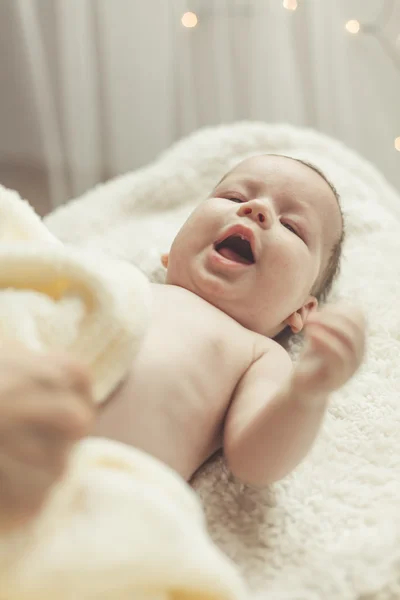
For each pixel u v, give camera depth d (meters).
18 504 0.45
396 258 1.20
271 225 0.94
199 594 0.52
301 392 0.64
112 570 0.48
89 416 0.48
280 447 0.69
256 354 0.88
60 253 0.72
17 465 0.45
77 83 1.87
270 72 1.96
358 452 0.85
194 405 0.79
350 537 0.72
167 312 0.87
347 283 1.13
